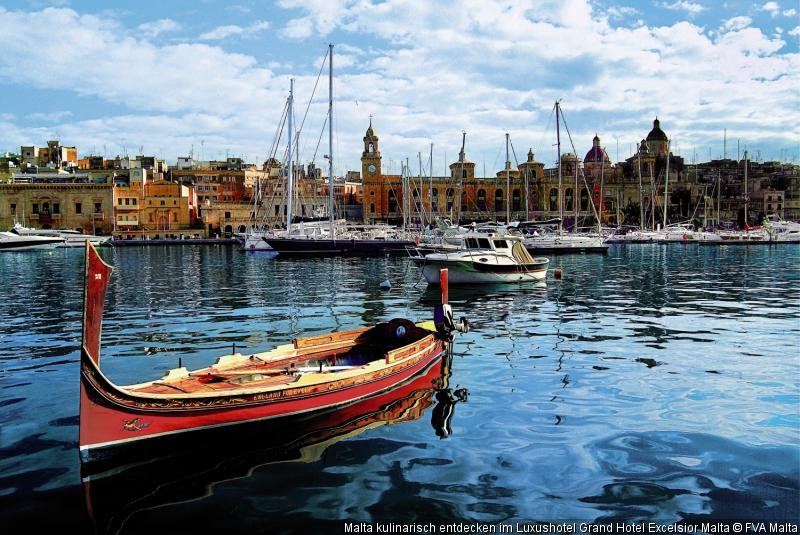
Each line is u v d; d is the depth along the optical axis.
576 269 50.75
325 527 8.21
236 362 13.12
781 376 15.48
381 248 67.56
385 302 30.14
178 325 23.25
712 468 9.96
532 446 10.89
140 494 9.06
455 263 36.09
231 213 124.19
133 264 58.53
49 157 136.62
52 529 8.13
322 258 65.12
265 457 10.43
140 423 9.91
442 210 130.00
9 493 9.05
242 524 8.29
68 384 14.66
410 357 14.48
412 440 11.17
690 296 32.16
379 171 129.38
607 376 15.52
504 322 23.78
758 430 11.64
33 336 20.84
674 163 156.00
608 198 133.50
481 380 15.16
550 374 15.73
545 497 9.02
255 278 43.31
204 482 9.47
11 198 114.06
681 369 16.22
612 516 8.50
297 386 11.52
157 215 120.25
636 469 9.95
